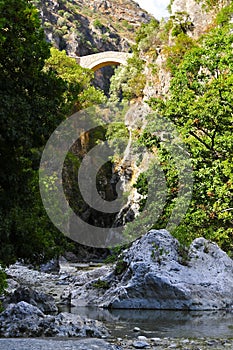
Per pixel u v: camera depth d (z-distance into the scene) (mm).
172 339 11133
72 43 138375
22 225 16719
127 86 73000
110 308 16297
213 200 24281
